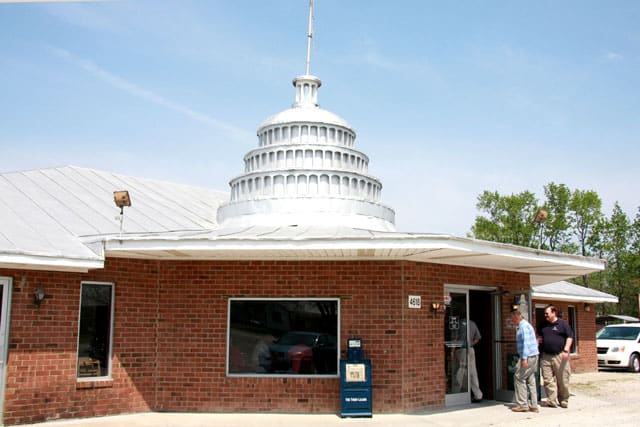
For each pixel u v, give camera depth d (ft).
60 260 37.32
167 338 44.14
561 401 46.83
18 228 41.11
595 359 83.61
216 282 44.47
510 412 43.93
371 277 43.65
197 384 43.52
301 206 53.31
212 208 66.80
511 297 51.42
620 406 48.08
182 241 38.78
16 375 37.63
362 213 54.60
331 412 42.57
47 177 58.39
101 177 64.49
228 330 44.04
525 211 158.71
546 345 47.09
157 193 65.72
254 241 38.50
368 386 41.37
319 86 63.57
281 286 44.09
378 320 43.14
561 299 77.05
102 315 42.27
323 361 43.29
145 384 43.21
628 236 153.89
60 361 39.45
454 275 47.44
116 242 39.37
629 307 164.66
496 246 40.78
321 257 43.16
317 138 58.85
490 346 51.11
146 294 44.06
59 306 39.73
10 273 38.06
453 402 46.60
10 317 37.81
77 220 47.60
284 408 42.83
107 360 42.01
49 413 38.70
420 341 44.04
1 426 36.73
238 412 42.96
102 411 41.01
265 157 58.18
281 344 43.80
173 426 38.01
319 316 43.88
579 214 156.66
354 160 58.75
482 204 162.40
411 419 40.32
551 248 157.79
